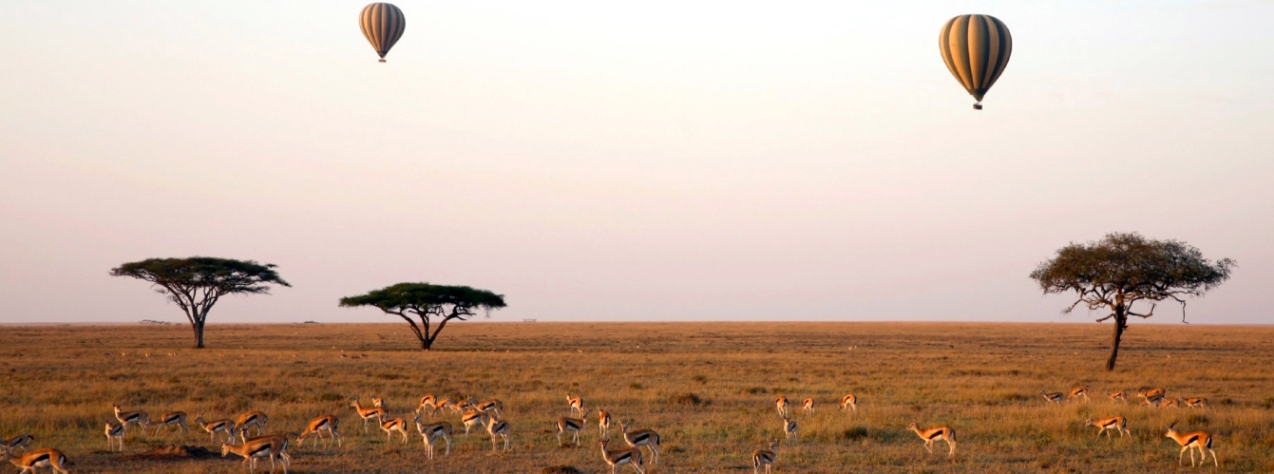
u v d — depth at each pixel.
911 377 79.94
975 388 67.94
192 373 81.75
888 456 38.16
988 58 85.25
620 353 124.75
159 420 45.81
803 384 72.31
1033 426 45.94
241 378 75.88
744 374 83.06
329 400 59.00
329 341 173.38
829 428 44.25
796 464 36.72
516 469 35.75
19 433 43.03
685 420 49.75
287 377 78.12
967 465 36.28
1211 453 36.94
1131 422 46.38
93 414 48.84
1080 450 39.94
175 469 35.06
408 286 146.25
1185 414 49.59
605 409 54.56
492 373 83.44
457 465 36.62
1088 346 153.50
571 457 38.53
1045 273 97.06
